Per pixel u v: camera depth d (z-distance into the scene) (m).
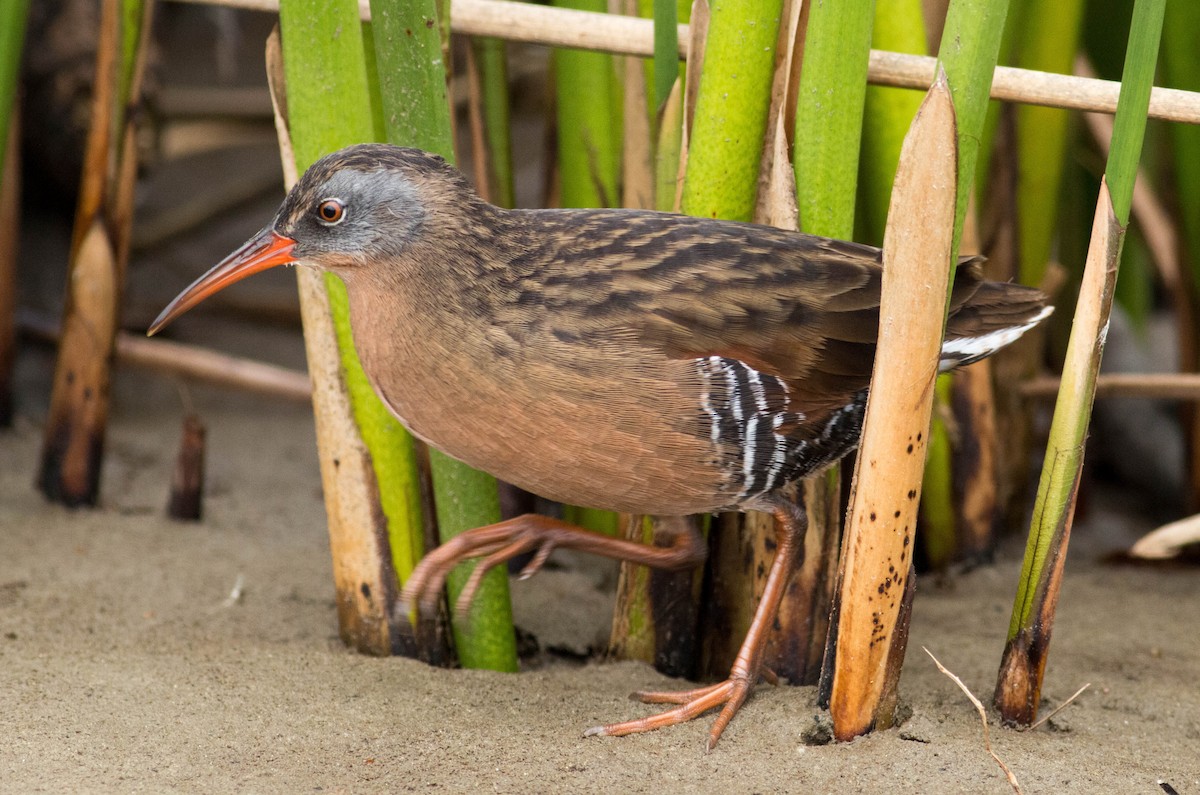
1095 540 9.30
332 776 4.93
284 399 10.70
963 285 5.52
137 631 6.48
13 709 5.36
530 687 5.82
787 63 5.48
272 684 5.73
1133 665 6.51
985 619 7.19
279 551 7.86
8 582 6.99
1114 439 10.80
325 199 5.23
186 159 14.67
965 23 4.66
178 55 15.20
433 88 5.43
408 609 5.54
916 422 4.85
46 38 10.16
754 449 5.21
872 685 5.21
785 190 5.48
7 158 8.78
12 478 8.46
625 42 5.86
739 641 6.18
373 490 6.04
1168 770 5.23
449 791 4.84
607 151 6.86
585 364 5.03
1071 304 9.16
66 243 10.90
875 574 5.04
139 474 8.96
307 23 5.45
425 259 5.16
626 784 4.92
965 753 5.16
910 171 4.61
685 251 5.24
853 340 5.26
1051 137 7.74
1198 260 8.48
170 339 11.54
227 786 4.83
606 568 7.82
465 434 5.26
